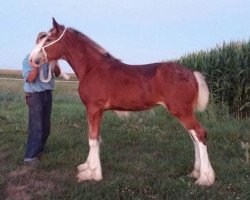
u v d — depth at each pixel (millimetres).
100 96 6008
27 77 6723
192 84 5742
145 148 8016
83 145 8047
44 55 6352
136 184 5852
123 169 6590
